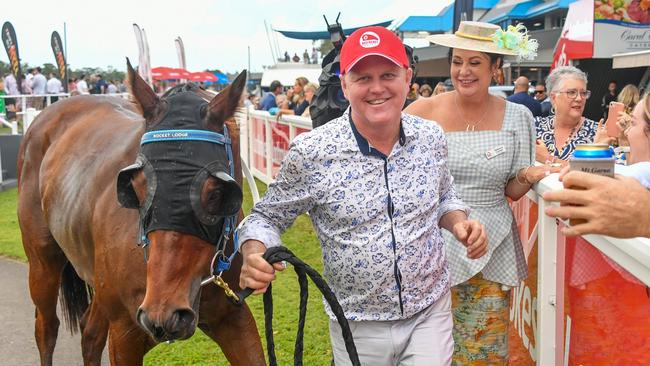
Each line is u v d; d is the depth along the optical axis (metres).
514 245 2.63
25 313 4.82
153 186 2.07
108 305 2.62
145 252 2.19
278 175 2.11
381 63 1.92
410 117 2.14
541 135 3.65
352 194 1.99
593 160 1.38
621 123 3.40
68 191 3.07
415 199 2.02
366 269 2.01
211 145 2.19
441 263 2.12
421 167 2.04
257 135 10.58
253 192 2.76
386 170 2.00
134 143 2.79
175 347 3.96
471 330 2.62
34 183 3.69
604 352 1.81
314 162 2.00
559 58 8.76
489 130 2.62
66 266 3.76
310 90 8.73
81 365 3.97
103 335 3.21
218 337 2.69
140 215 2.17
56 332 3.78
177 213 2.05
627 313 1.64
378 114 1.93
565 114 3.51
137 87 2.29
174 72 19.72
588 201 1.21
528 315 2.72
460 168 2.58
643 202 1.19
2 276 5.75
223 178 2.06
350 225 2.01
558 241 2.24
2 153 11.10
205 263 2.16
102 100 3.78
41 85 18.41
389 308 2.05
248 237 2.03
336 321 2.14
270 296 2.00
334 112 3.81
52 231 3.28
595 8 7.69
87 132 3.34
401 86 1.96
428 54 15.15
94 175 2.87
